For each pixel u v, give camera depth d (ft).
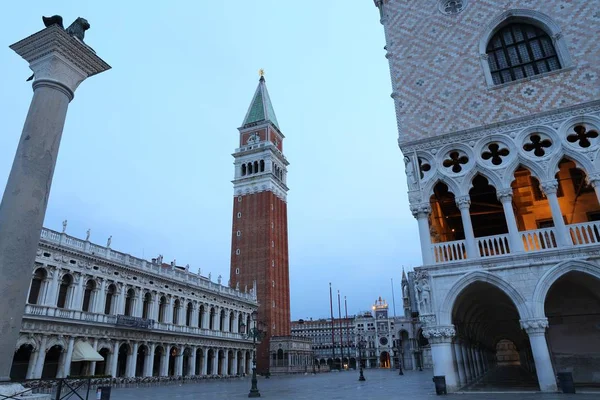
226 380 195.83
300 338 310.65
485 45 74.84
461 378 66.90
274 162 355.77
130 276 165.07
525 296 58.95
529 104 67.77
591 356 65.36
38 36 36.88
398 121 76.23
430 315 63.10
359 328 534.78
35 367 121.60
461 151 70.33
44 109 35.78
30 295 125.90
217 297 224.12
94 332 143.23
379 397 68.90
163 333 176.04
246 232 326.85
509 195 64.64
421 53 79.30
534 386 65.92
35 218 33.09
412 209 69.72
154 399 83.35
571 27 69.31
